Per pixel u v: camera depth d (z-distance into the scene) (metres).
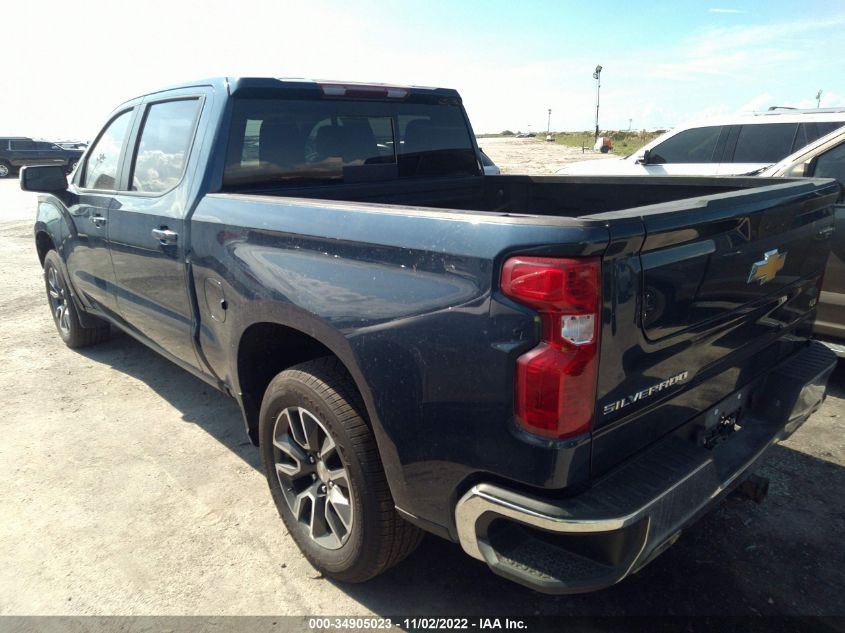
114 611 2.41
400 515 2.13
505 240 1.67
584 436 1.70
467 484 1.87
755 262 2.15
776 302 2.41
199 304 2.97
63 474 3.35
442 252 1.81
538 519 1.69
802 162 4.63
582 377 1.64
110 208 3.66
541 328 1.64
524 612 2.37
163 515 2.99
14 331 5.80
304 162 3.17
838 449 3.45
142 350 5.23
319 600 2.45
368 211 2.07
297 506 2.56
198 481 3.28
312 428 2.40
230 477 3.31
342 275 2.11
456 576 2.57
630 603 2.40
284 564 2.66
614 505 1.71
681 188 3.21
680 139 6.98
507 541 1.86
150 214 3.22
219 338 2.86
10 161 26.56
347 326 2.07
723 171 6.53
